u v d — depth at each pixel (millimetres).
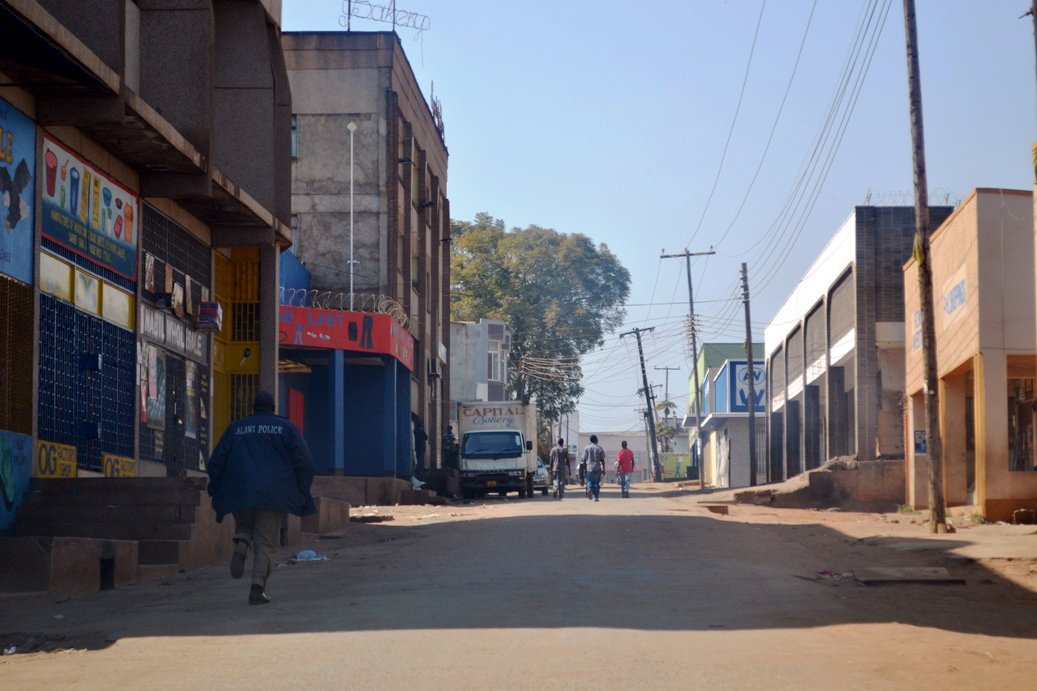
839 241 40406
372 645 7770
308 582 12086
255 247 21844
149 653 7727
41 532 13906
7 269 13820
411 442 42156
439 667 6957
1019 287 25141
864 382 37594
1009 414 27812
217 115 21641
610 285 81188
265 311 22312
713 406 74250
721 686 6395
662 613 9258
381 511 29312
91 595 11258
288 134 22234
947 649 7789
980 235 25297
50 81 14156
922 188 22375
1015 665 7215
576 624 8602
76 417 15734
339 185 41125
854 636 8281
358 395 40906
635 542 16469
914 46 22172
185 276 20062
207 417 21328
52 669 7250
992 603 10531
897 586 11695
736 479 70438
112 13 14938
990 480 24688
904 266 32906
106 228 16844
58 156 15273
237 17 21719
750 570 12781
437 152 51781
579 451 133750
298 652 7574
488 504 36000
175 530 13977
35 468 14438
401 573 12703
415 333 45094
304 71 41438
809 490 36625
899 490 36438
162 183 18156
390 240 40969
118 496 14219
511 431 44156
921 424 31781
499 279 78500
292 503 10141
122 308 17469
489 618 8945
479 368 65125
